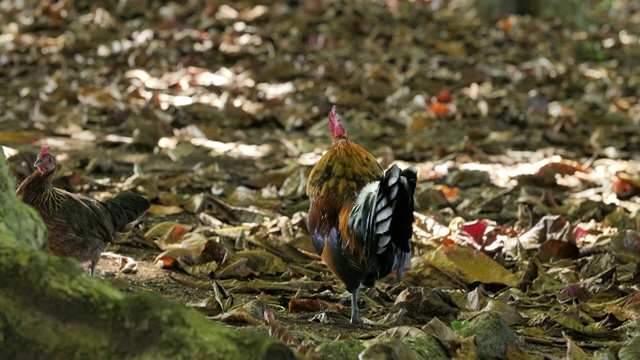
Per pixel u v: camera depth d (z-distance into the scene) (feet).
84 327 17.99
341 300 30.55
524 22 88.53
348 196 27.86
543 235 36.81
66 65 64.18
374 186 26.76
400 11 89.10
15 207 20.36
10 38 69.87
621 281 32.86
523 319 28.30
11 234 19.36
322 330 26.81
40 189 26.99
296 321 27.76
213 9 78.89
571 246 35.17
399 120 57.72
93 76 62.64
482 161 50.55
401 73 68.33
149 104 55.47
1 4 79.77
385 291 31.30
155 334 17.81
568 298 30.78
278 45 72.90
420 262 32.60
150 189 40.78
